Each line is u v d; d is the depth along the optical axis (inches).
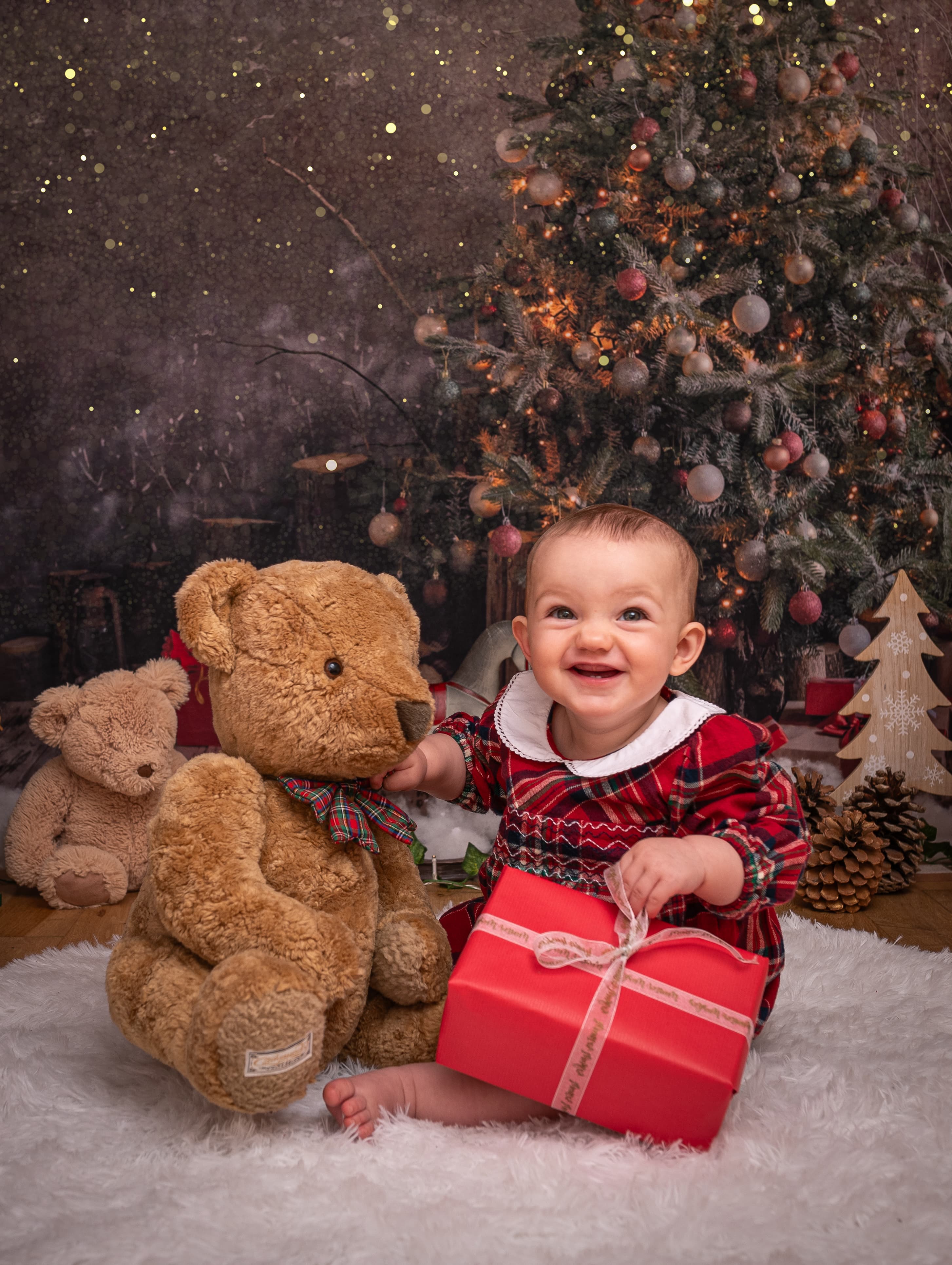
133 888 85.8
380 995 46.2
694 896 45.0
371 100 115.5
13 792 105.7
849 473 101.8
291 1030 36.5
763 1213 33.1
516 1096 41.3
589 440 103.2
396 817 45.6
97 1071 46.4
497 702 51.6
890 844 86.0
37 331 114.3
